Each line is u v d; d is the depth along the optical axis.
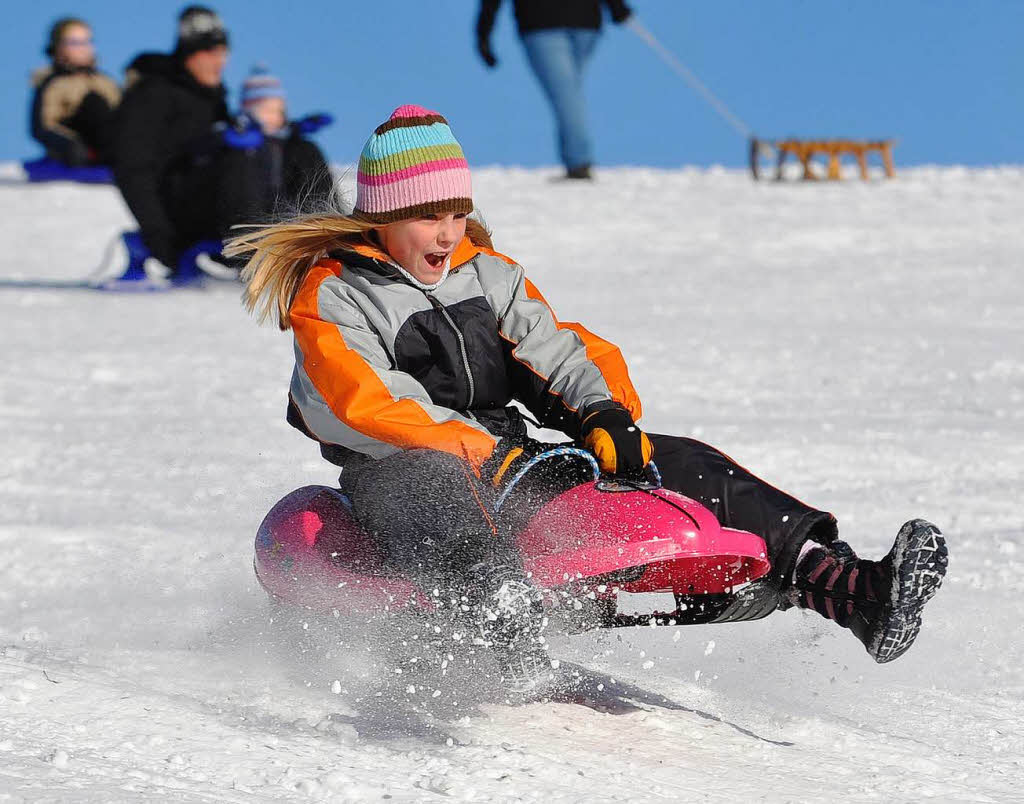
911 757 7.21
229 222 31.53
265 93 30.45
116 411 19.05
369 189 8.48
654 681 8.49
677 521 7.43
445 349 8.50
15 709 6.68
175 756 6.24
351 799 5.88
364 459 8.55
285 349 24.88
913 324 27.31
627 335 25.78
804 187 49.00
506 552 7.46
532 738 7.21
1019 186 47.06
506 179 52.78
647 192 48.38
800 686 8.53
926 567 7.30
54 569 11.05
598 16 50.84
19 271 37.06
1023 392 20.27
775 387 20.84
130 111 32.12
